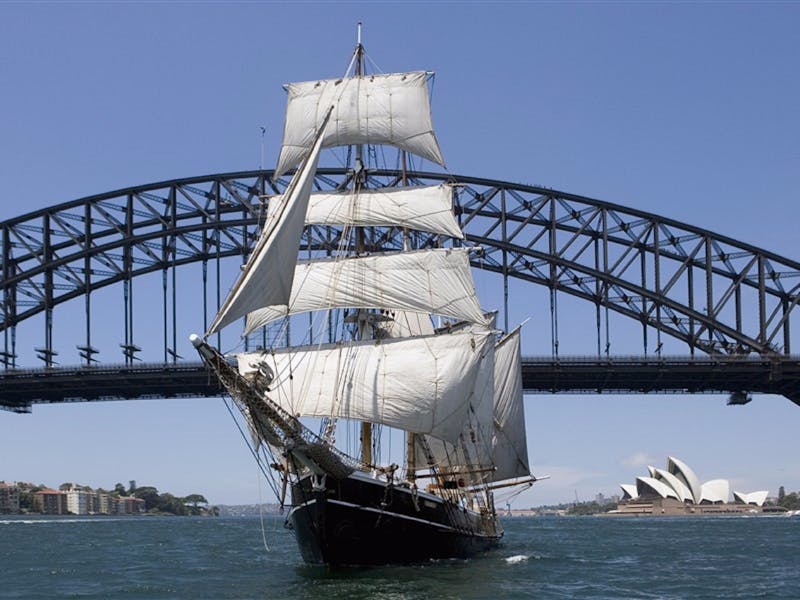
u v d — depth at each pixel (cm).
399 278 6938
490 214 15175
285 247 4725
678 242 14962
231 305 4641
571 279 14925
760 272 14788
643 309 14712
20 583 5603
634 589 5212
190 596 4856
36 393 14525
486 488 7688
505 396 8331
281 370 6512
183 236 15325
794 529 13575
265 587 5109
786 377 13800
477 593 4812
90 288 15475
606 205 14962
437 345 6419
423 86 7369
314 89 7469
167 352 14262
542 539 10425
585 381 13775
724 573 6131
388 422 6306
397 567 5756
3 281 15688
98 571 6284
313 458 5178
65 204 15650
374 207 7288
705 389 14412
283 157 7488
